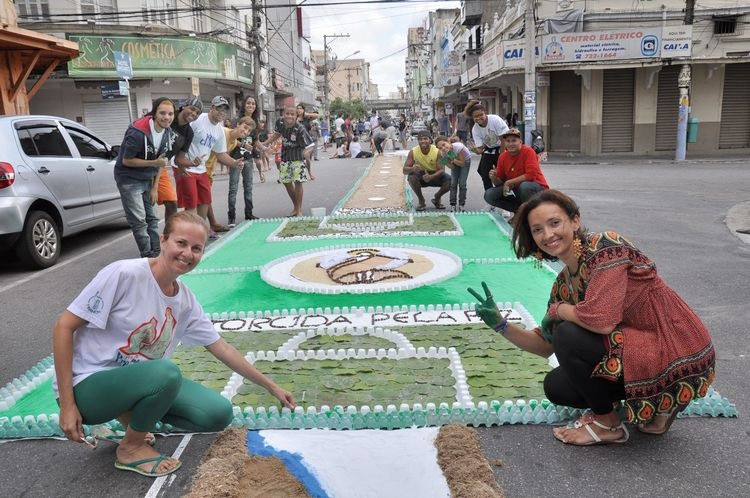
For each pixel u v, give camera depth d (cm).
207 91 2830
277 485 282
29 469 313
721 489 279
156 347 304
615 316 287
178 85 2580
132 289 291
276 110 4369
